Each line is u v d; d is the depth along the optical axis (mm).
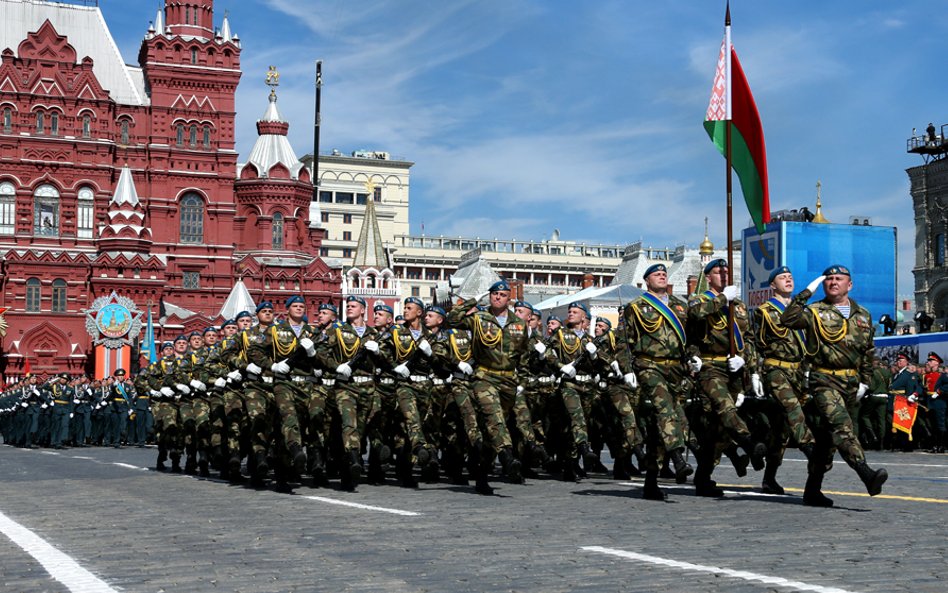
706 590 6984
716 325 12781
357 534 10195
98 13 81625
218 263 79938
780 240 44031
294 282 81375
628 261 114375
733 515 11172
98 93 77562
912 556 8258
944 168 69312
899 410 25734
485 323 14656
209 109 80500
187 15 81500
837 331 11625
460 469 17062
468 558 8547
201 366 20281
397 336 15633
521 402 15406
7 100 75438
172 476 20234
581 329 18453
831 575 7445
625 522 10758
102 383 40969
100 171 76875
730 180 13992
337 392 15539
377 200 187375
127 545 9750
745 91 15219
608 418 17594
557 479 17469
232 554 9055
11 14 78375
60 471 22344
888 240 45188
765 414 13578
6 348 71688
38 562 8797
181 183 79562
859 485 14875
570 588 7148
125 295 73750
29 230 74875
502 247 186000
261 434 16516
